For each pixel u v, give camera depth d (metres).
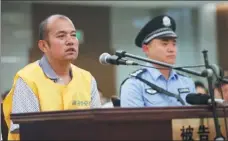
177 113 4.04
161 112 3.99
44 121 3.95
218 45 18.22
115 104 6.40
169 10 17.84
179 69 4.51
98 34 17.89
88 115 3.88
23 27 16.78
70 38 5.12
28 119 3.97
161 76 5.77
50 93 5.06
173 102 5.54
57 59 5.11
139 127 3.95
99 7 17.73
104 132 3.89
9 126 5.29
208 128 4.12
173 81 5.82
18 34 16.77
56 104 5.04
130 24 17.94
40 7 16.95
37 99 5.04
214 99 4.18
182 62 18.30
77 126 3.90
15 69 16.58
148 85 5.59
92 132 3.89
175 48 5.87
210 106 4.13
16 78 5.16
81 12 17.61
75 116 3.90
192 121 4.10
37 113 3.96
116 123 3.91
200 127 4.11
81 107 5.16
